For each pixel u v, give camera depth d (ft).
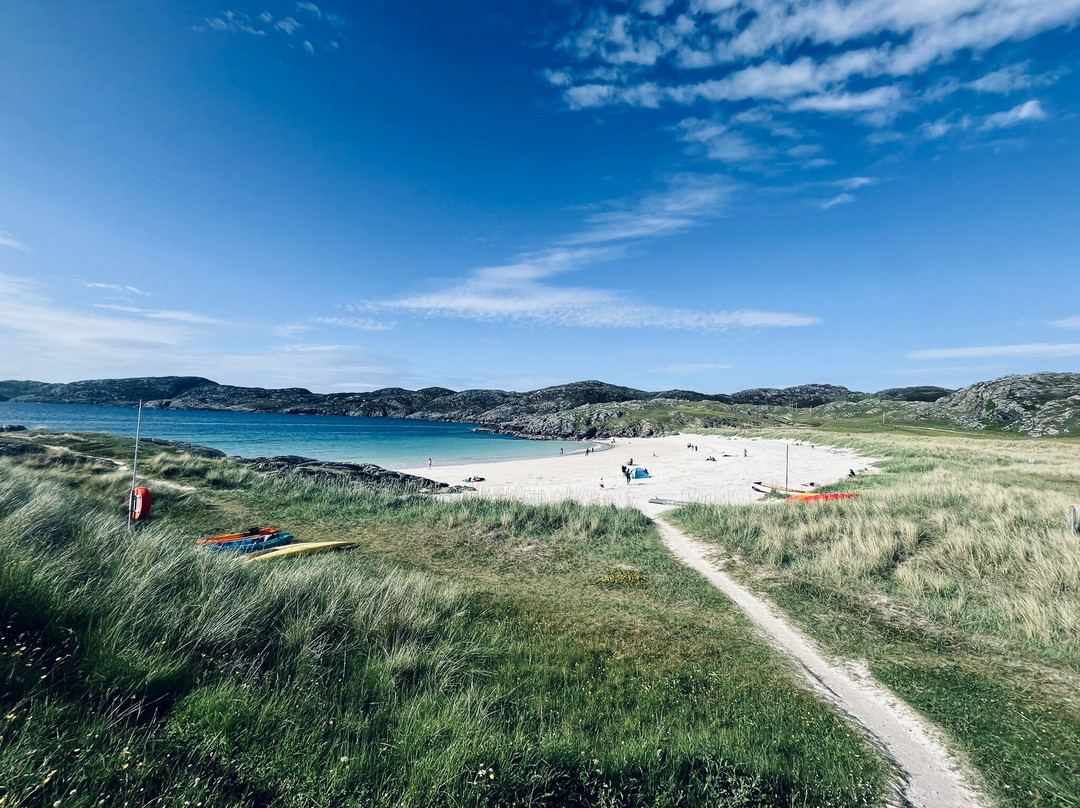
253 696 14.55
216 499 59.62
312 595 24.97
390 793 11.62
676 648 26.66
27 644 13.62
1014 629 29.81
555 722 17.51
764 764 15.23
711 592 38.24
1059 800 15.89
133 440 93.66
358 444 249.75
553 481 117.70
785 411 615.57
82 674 13.42
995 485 61.05
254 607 21.15
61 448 67.62
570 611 31.81
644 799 13.02
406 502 69.56
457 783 12.11
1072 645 27.25
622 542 53.47
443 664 20.58
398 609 25.57
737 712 20.15
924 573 38.96
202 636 17.24
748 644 28.27
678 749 15.30
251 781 11.23
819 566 42.34
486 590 35.29
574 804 12.54
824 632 30.78
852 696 23.29
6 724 10.59
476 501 70.28
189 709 13.16
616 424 449.48
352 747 13.23
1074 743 19.13
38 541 22.68
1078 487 63.26
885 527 47.67
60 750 10.57
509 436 397.60
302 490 69.10
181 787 10.57
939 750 18.83
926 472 90.38
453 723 14.93
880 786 16.03
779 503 65.41
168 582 21.21
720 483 103.96
